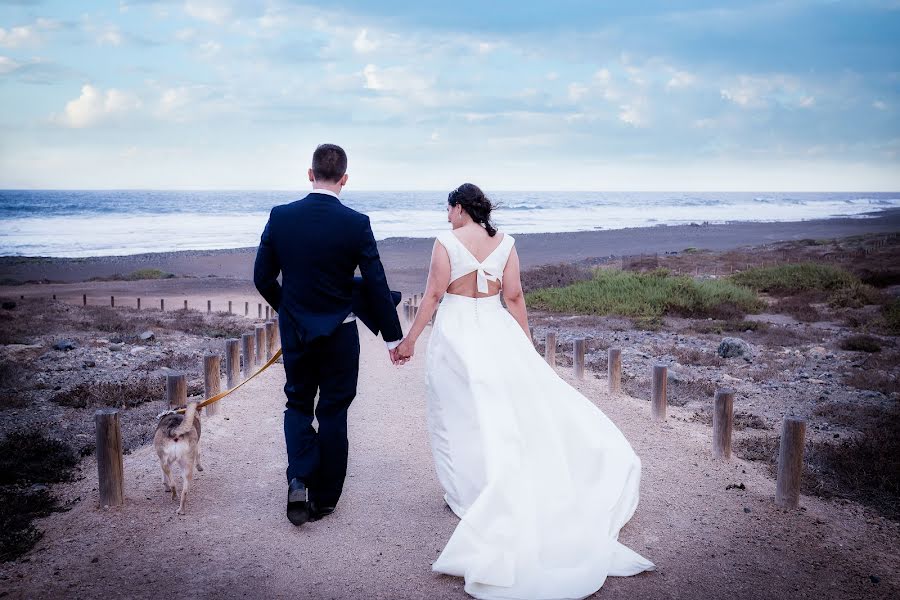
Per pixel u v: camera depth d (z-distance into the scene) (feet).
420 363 36.58
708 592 11.41
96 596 11.01
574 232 242.78
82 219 298.97
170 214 344.90
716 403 19.42
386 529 14.01
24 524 13.99
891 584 11.96
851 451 20.47
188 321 59.52
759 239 210.38
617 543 12.60
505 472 11.96
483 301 13.70
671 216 386.73
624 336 48.67
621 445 14.44
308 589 11.35
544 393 13.55
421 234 232.73
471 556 11.44
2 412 26.66
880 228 257.75
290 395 14.12
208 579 11.69
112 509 15.03
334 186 13.78
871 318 56.18
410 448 20.31
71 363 37.65
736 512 15.34
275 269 13.92
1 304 66.54
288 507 13.01
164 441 14.96
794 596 11.40
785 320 58.59
